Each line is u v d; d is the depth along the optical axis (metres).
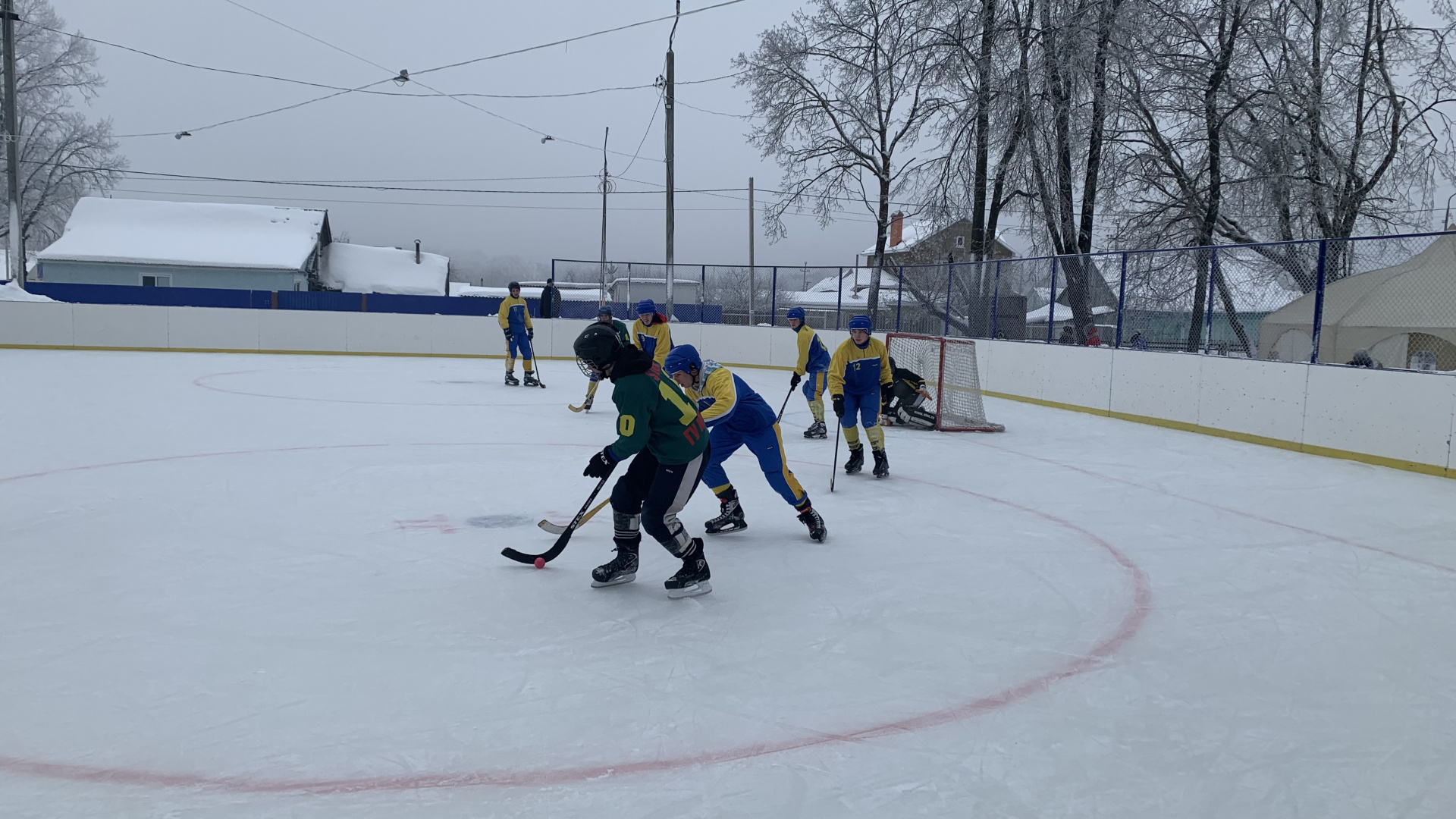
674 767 2.55
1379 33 16.64
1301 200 16.70
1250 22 16.58
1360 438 8.73
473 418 10.16
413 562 4.50
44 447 7.39
